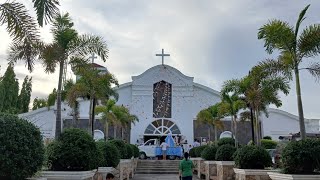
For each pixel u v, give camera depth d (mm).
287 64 11750
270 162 12758
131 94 40406
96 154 11055
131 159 23484
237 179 13320
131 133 39125
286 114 38031
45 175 9594
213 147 20656
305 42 11383
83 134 10789
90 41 14234
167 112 40062
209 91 40438
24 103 42031
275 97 16734
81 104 37906
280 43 11688
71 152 10195
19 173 6977
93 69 18922
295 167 9523
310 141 9648
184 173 13320
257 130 17156
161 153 34719
